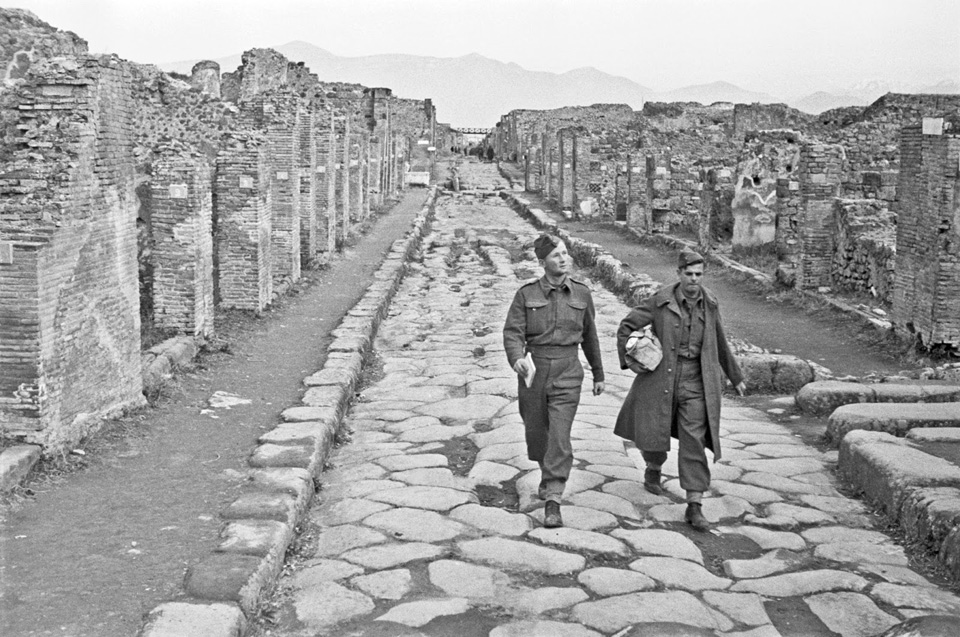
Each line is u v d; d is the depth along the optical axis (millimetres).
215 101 17281
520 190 53781
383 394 12125
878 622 6008
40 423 7953
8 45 15328
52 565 6203
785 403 11703
